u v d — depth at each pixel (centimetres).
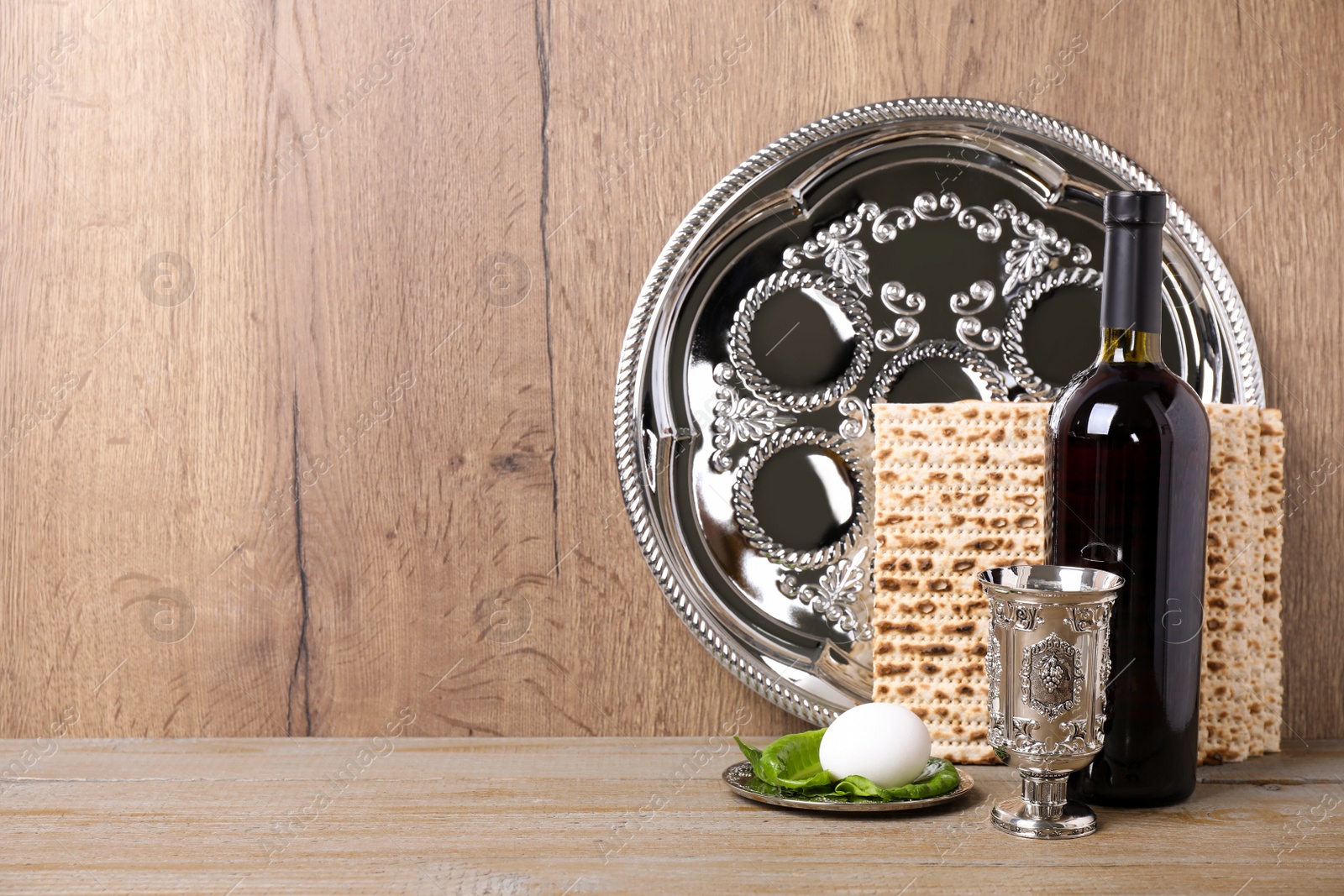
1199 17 162
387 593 163
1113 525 148
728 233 162
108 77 162
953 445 156
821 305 162
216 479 162
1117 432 147
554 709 163
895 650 157
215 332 162
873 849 145
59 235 162
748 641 161
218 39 162
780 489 162
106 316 162
